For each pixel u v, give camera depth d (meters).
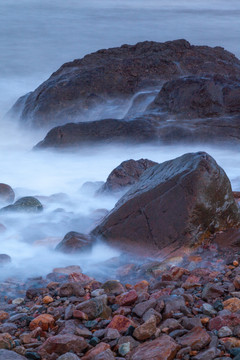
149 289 5.27
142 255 6.30
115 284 5.20
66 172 12.94
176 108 15.53
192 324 4.18
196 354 3.79
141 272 5.81
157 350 3.76
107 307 4.64
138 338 4.04
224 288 4.99
